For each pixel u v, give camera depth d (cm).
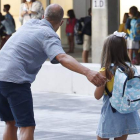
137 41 2306
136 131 798
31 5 2256
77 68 731
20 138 798
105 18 2027
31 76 801
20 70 787
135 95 773
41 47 782
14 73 786
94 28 2058
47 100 1623
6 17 2848
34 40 783
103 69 792
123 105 772
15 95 793
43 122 1281
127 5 2911
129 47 2308
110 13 2030
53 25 805
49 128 1209
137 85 780
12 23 2862
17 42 793
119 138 809
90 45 2448
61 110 1448
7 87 793
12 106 801
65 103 1564
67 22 3136
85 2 3403
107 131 792
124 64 786
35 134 1145
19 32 801
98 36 2050
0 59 799
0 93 818
